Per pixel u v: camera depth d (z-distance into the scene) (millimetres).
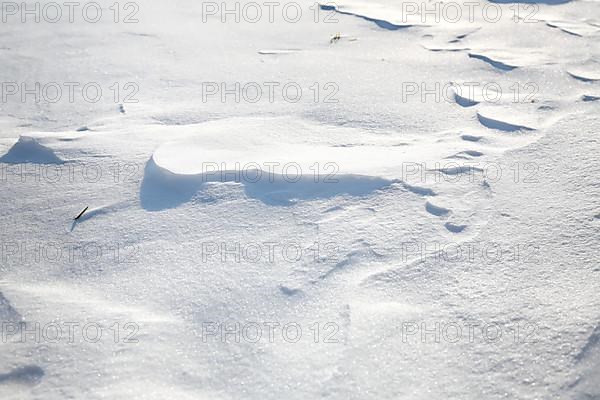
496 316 1917
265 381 1743
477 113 3242
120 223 2473
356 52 4309
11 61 4613
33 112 3752
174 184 2621
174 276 2152
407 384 1724
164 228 2408
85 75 4254
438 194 2473
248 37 4781
